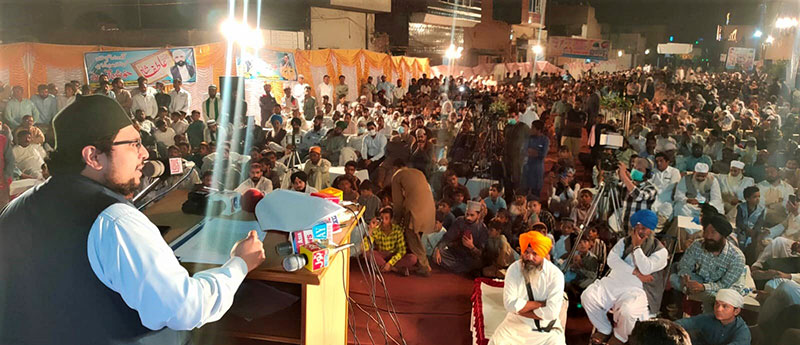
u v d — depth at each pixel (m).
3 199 5.93
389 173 7.33
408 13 21.64
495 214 6.20
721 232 4.15
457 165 7.81
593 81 18.72
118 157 1.53
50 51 10.74
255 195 2.41
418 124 8.55
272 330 2.12
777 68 19.06
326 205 2.00
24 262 1.44
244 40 12.29
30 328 1.45
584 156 9.63
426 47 23.38
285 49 13.08
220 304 1.58
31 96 10.68
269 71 12.75
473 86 18.34
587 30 39.94
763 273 4.48
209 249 2.01
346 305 2.85
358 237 5.47
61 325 1.44
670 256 4.14
